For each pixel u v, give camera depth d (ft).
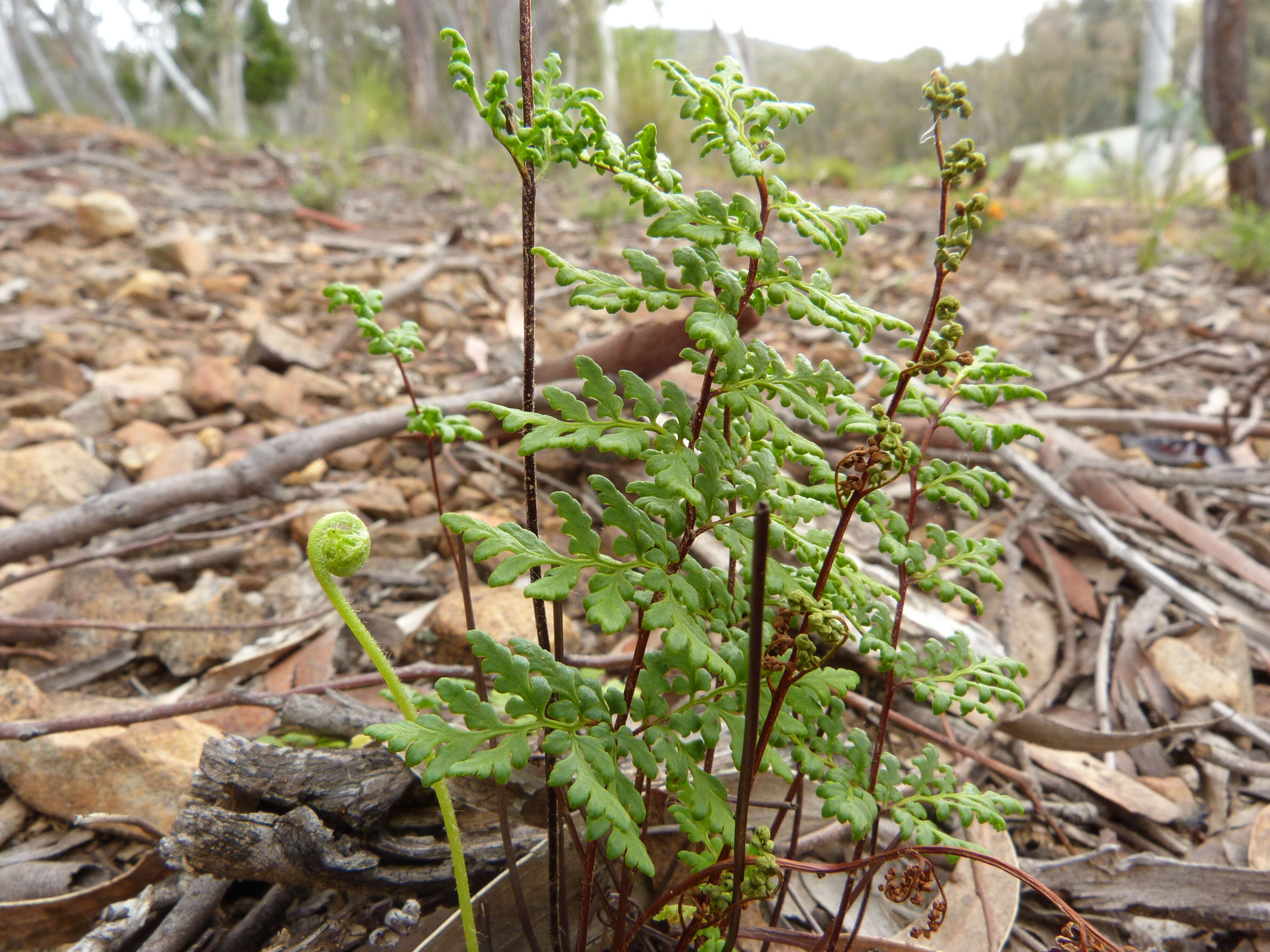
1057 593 8.17
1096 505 9.33
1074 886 5.26
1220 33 25.73
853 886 4.98
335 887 4.37
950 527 9.16
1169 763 6.50
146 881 4.73
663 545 2.88
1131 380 13.43
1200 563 8.18
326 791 4.34
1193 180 27.32
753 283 2.82
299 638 7.11
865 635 3.41
